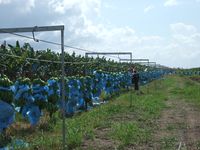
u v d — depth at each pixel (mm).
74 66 25531
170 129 15688
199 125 16812
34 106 14516
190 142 13031
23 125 14617
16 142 11773
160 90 41531
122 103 24734
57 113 17750
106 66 34094
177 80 74688
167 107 23938
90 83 21344
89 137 13422
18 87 14258
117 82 33469
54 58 22875
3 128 12078
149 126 16328
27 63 19375
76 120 16484
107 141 13039
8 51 18828
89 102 21016
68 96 18219
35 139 12414
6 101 12172
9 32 10211
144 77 57094
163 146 12391
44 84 14836
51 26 10305
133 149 11969
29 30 10250
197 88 39406
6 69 18672
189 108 23609
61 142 11906
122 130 14445
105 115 18797
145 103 24406
